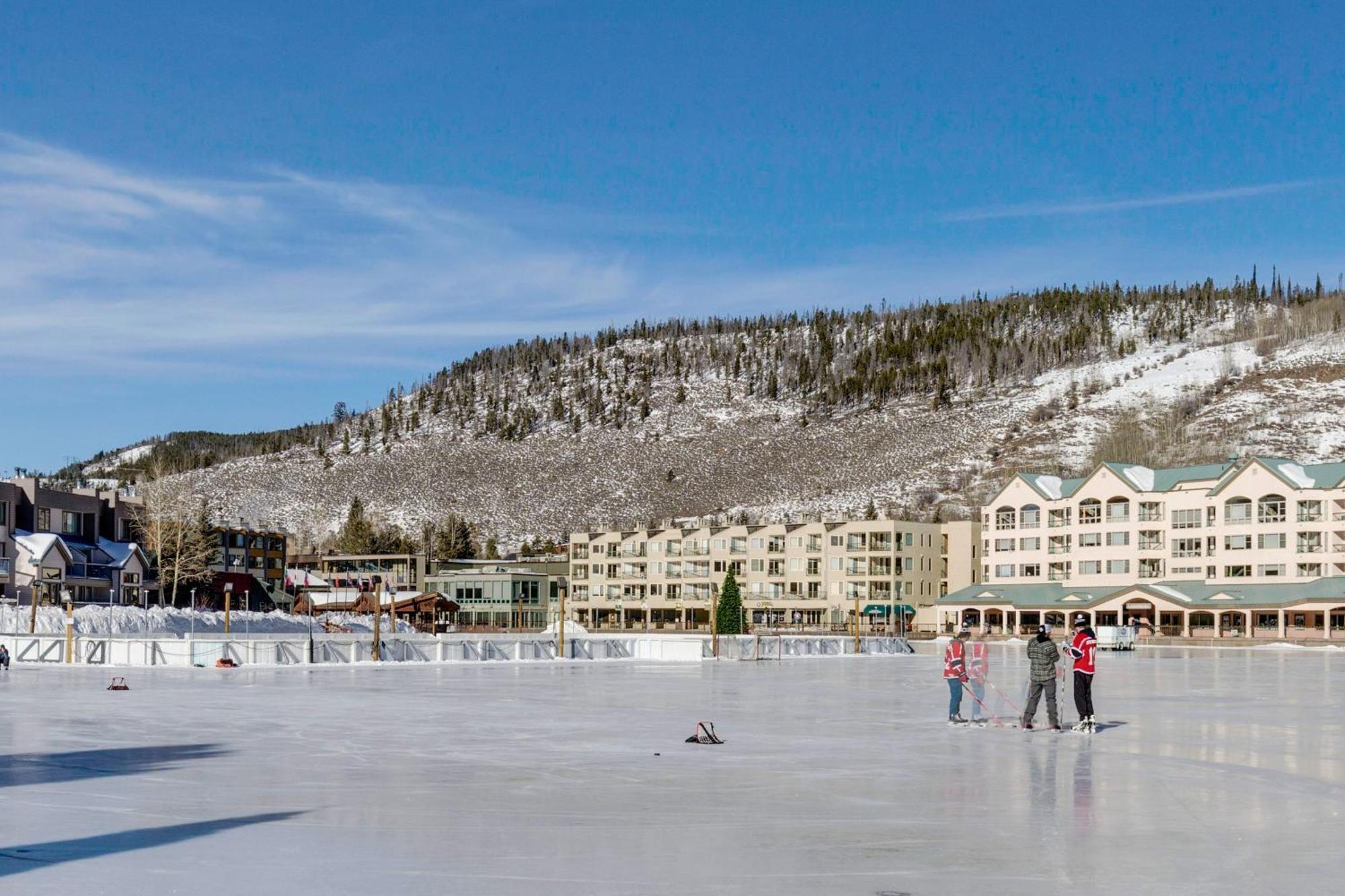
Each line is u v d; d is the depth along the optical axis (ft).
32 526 379.96
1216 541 445.78
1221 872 44.73
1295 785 65.77
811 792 62.90
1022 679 173.06
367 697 129.29
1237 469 442.91
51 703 117.50
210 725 95.40
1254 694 144.15
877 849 48.52
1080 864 46.06
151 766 70.69
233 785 63.57
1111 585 467.93
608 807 57.77
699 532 588.50
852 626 521.65
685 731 94.17
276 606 533.14
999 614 483.92
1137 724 102.68
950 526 542.16
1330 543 421.59
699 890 41.70
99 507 419.54
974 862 46.29
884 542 529.86
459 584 618.85
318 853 46.73
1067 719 107.86
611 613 611.06
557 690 145.89
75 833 50.29
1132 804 59.47
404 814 55.42
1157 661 265.13
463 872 43.86
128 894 40.16
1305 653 334.44
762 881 43.11
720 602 426.51
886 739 89.04
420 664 216.74
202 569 448.65
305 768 70.49
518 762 74.33
